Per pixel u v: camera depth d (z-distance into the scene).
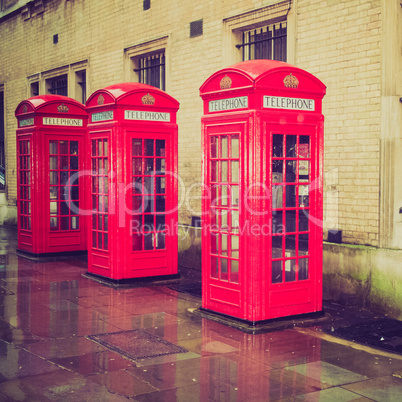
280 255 6.91
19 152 12.34
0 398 4.61
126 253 9.16
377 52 7.57
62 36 15.58
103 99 9.20
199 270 10.75
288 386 4.96
